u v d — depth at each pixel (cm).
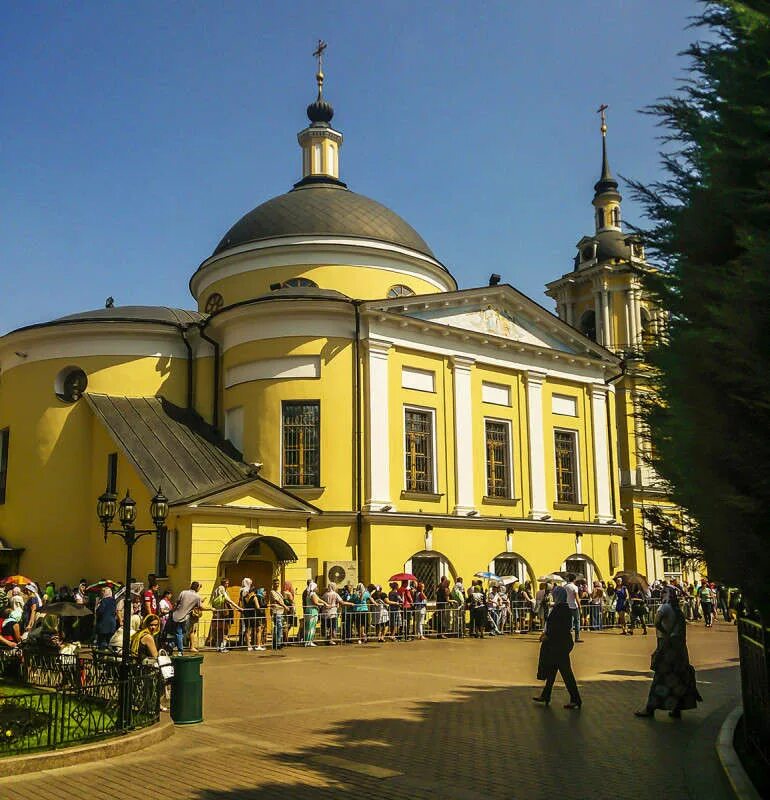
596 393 3906
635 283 1028
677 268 918
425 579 3156
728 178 839
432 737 1216
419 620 2827
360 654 2330
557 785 958
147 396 3212
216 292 3700
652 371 1080
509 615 3100
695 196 898
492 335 3469
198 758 1095
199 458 2947
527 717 1366
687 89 907
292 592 2692
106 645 1927
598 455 3859
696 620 3828
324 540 2928
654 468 1066
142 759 1090
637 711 1401
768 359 748
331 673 1917
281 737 1220
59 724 1185
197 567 2552
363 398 3072
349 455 3027
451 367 3359
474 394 3425
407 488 3164
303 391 3022
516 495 3497
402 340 3209
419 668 2009
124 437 2930
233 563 2616
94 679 1414
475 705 1483
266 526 2727
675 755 1095
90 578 3000
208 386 3244
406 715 1388
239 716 1385
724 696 1588
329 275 3531
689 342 870
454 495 3269
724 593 3656
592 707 1458
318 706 1477
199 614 2400
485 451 3441
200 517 2586
